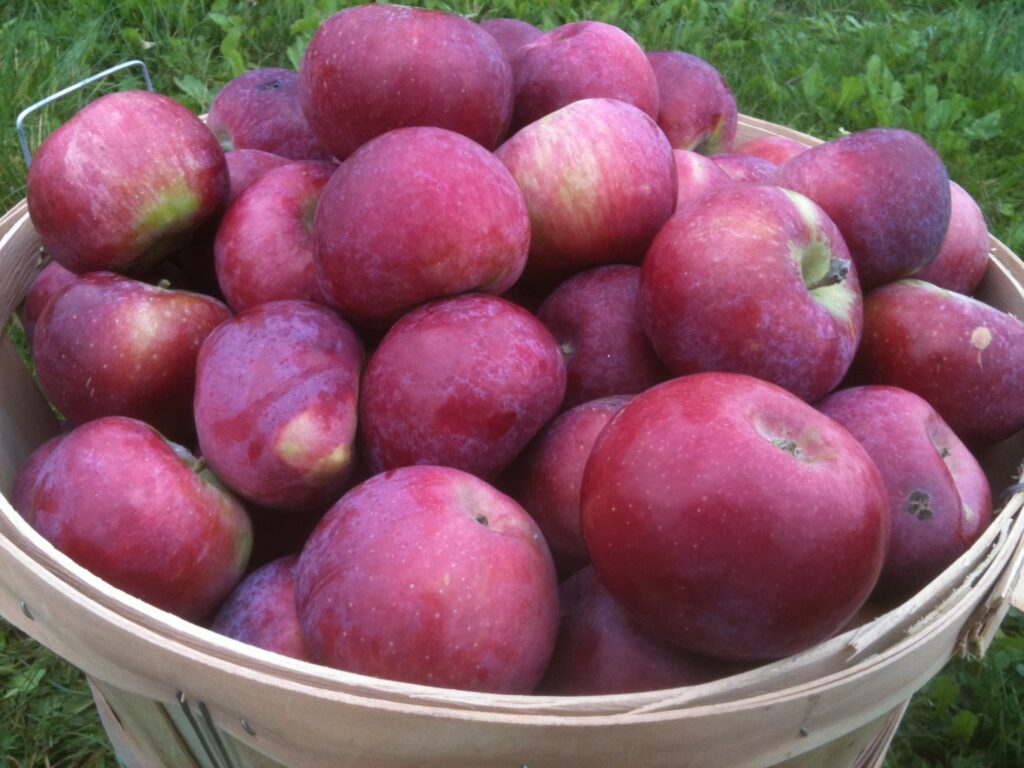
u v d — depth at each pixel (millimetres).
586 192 377
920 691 525
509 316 326
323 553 280
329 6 942
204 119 512
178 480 312
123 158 371
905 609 281
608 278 380
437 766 254
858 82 896
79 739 495
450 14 389
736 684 258
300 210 379
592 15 985
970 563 302
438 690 246
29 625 303
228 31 922
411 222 322
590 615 303
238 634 309
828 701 268
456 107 375
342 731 252
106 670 283
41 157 378
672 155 403
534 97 434
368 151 337
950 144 867
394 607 262
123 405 356
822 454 267
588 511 273
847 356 341
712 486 250
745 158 483
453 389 311
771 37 1002
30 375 432
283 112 471
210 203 391
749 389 275
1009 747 503
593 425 330
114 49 907
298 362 317
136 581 307
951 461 352
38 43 859
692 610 259
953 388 367
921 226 385
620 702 249
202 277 428
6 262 423
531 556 282
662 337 341
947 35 1054
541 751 249
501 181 343
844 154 388
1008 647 535
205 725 297
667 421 265
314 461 315
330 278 337
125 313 354
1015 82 959
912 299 377
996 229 824
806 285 344
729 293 323
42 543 288
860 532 256
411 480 288
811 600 253
